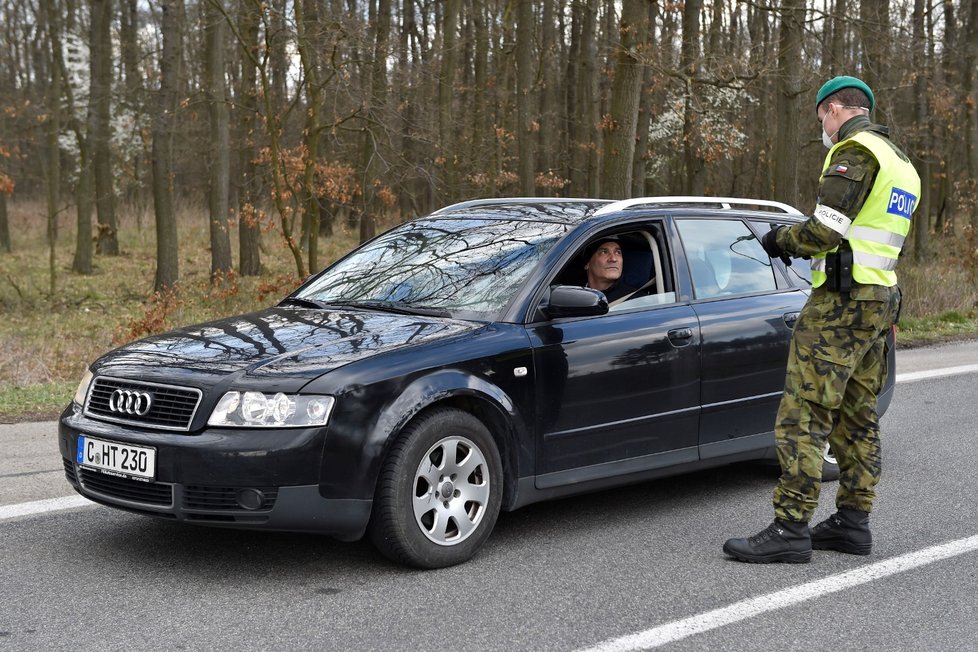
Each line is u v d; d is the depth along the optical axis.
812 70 16.80
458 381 4.46
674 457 5.38
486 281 5.10
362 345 4.47
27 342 12.52
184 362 4.41
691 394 5.40
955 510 5.63
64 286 20.83
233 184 32.41
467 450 4.55
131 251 28.88
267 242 29.14
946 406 8.70
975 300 16.42
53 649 3.56
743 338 5.62
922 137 24.91
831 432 4.89
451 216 6.04
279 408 4.11
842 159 4.47
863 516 4.82
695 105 15.66
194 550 4.71
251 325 4.95
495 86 27.77
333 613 3.94
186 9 25.83
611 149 13.32
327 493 4.13
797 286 6.14
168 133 18.16
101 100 23.34
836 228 4.41
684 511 5.56
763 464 6.57
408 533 4.34
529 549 4.83
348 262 5.86
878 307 4.55
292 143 19.72
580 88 30.11
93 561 4.54
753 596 4.23
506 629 3.81
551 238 5.27
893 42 16.95
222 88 19.86
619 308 5.27
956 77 24.09
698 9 20.09
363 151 20.23
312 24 12.70
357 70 14.41
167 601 4.05
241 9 14.91
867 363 4.74
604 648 3.64
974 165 21.08
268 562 4.54
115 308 17.98
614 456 5.12
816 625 3.91
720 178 33.69
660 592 4.26
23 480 5.88
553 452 4.88
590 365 4.97
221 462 4.05
